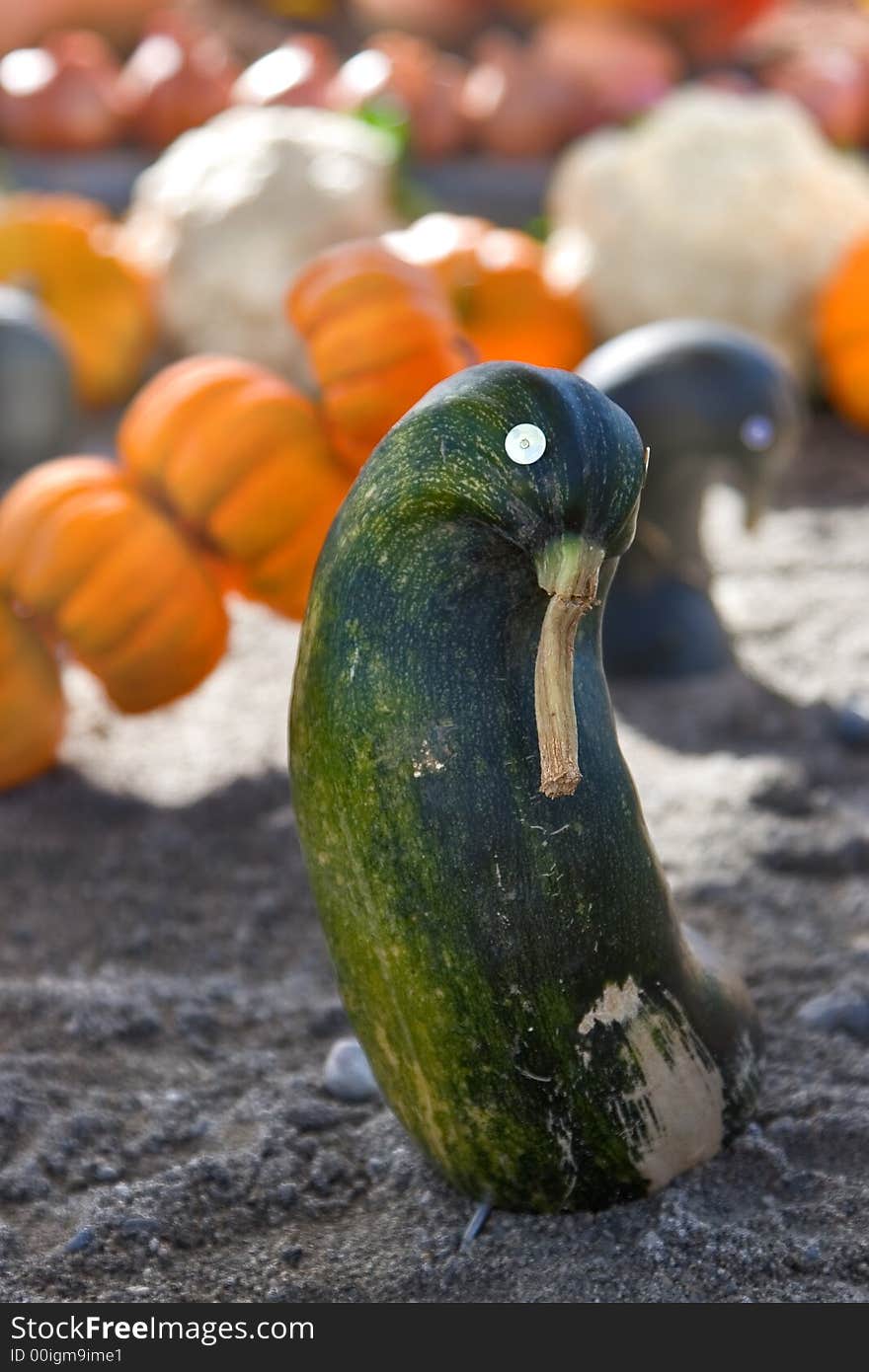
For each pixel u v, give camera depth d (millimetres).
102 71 7590
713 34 8250
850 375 5719
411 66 7516
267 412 3225
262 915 3006
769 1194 2057
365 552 1772
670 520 3779
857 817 3260
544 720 1638
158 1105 2375
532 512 1628
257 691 3994
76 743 3697
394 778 1771
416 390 3131
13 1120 2322
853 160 7238
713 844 3158
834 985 2666
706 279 5879
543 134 7469
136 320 6254
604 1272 1924
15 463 5207
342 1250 2021
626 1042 1883
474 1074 1863
